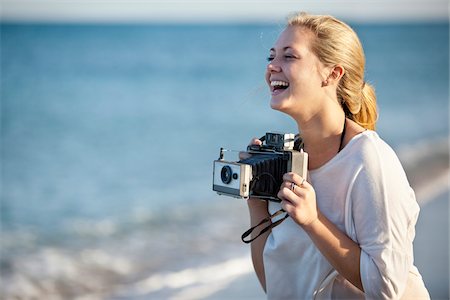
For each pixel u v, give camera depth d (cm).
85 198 1447
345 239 258
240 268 805
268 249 282
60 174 1739
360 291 274
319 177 271
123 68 5212
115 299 741
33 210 1333
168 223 1126
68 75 4747
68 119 2820
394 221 254
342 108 284
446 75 4547
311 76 266
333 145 272
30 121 2761
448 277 643
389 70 4847
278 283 282
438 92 3644
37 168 1823
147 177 1672
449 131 2223
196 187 1523
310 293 276
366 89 292
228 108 3042
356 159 261
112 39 7875
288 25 274
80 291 794
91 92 3834
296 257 278
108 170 1780
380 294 255
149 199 1396
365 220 257
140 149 2116
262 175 267
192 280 768
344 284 276
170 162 1881
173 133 2417
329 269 272
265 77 278
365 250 258
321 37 266
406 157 1595
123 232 1092
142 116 2889
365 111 291
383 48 6788
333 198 268
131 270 846
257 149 286
